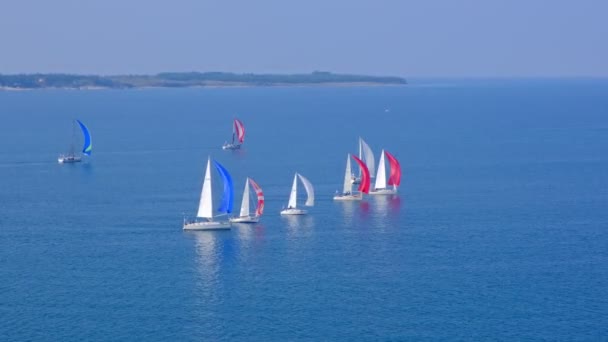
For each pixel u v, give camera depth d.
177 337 145.00
